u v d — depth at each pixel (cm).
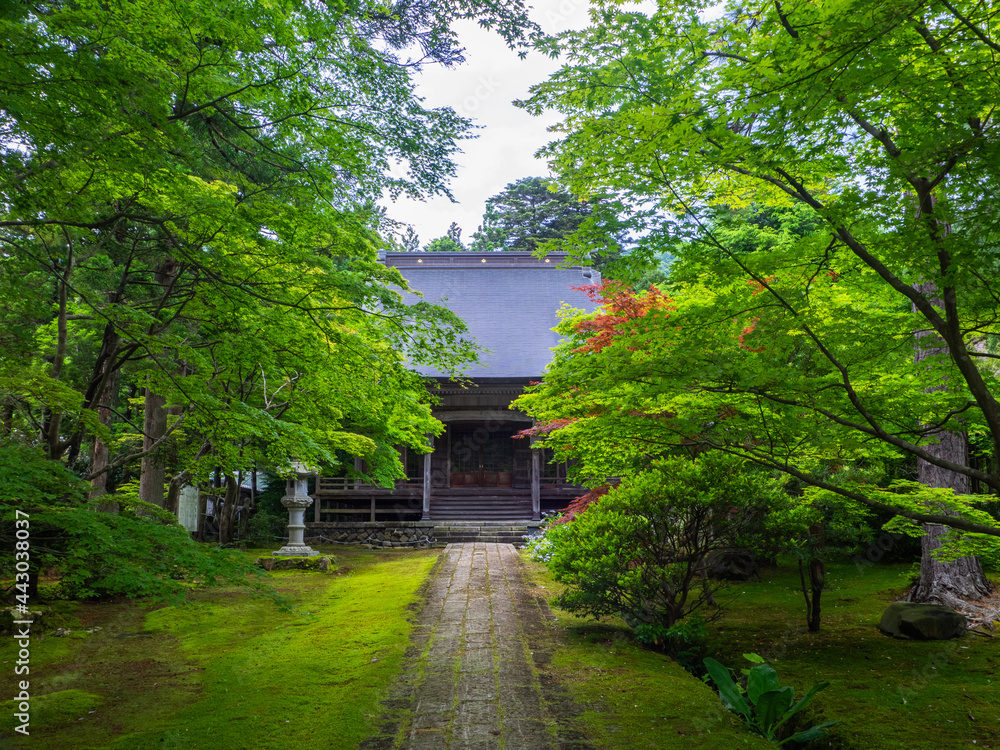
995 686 632
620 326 552
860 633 834
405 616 821
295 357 729
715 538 770
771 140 431
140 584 429
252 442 815
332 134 564
